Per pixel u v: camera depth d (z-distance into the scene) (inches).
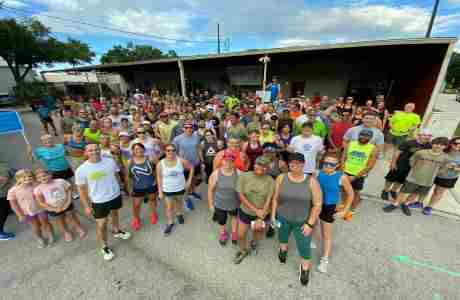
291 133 187.9
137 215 134.0
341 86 466.6
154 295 93.0
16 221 144.6
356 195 139.6
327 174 98.3
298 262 109.0
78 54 1008.9
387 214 146.9
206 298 91.5
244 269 105.1
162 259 112.2
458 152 128.1
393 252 114.6
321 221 102.0
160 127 204.5
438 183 136.3
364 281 98.0
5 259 113.5
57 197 114.1
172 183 123.5
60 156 155.0
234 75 598.5
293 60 496.1
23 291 95.9
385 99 429.7
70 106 369.1
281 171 130.8
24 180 108.8
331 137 181.3
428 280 98.3
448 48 262.2
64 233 125.2
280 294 92.7
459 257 111.3
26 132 417.4
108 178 109.0
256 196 97.7
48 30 877.8
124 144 161.5
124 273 103.9
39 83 908.0
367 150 127.8
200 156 168.6
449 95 1451.8
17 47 794.8
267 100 419.8
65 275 103.3
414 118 211.3
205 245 121.8
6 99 890.1
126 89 844.0
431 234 127.6
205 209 158.1
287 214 93.0
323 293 92.8
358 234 128.0
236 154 136.4
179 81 709.9
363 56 414.6
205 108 328.2
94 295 93.4
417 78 335.0
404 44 280.7
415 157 138.1
